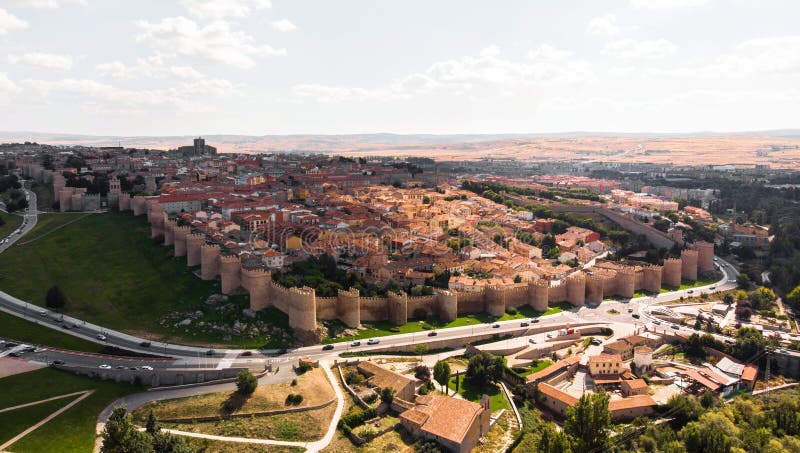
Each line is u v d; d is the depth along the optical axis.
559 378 187.12
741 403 165.25
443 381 174.25
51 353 174.88
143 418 145.00
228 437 139.25
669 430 149.25
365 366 175.12
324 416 149.12
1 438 133.38
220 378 166.12
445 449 136.62
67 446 134.12
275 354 183.12
